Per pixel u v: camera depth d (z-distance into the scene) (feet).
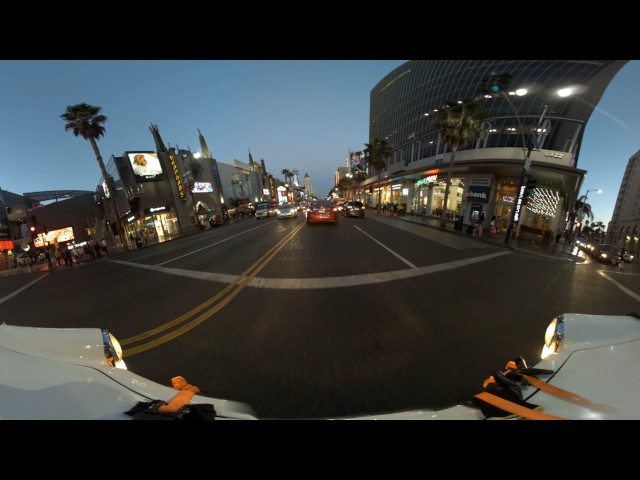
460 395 7.20
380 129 192.44
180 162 100.58
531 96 92.79
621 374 3.75
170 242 66.08
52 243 95.96
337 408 6.68
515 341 10.46
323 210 55.16
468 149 97.09
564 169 60.18
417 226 65.31
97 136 63.10
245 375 8.29
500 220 77.36
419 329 11.41
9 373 3.26
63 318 15.14
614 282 24.17
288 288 17.13
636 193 196.34
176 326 12.42
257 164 253.65
